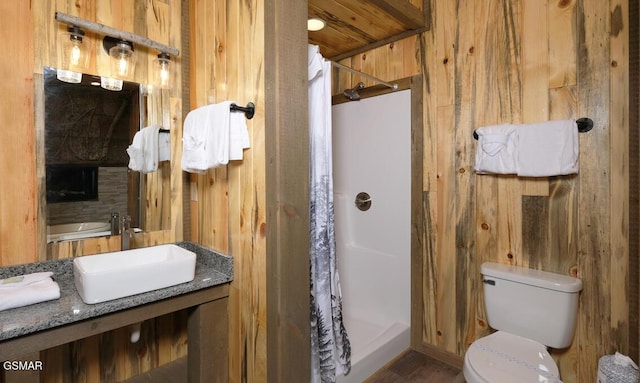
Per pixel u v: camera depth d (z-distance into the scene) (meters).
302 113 1.36
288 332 1.34
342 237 2.68
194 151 1.53
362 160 2.57
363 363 1.91
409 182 2.29
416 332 2.23
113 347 1.71
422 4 2.11
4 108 1.36
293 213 1.34
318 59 1.60
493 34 1.85
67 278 1.51
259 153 1.41
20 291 1.21
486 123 1.88
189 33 1.89
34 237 1.45
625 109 1.46
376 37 2.28
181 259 1.45
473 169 1.95
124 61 1.68
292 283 1.34
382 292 2.47
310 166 1.65
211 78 1.72
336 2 1.82
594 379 1.55
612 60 1.49
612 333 1.51
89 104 1.59
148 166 1.79
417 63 2.18
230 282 1.62
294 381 1.37
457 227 2.03
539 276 1.63
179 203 1.90
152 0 1.77
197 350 1.56
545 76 1.68
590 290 1.56
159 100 1.81
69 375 1.57
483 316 1.93
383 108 2.41
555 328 1.55
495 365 1.38
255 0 1.41
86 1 1.56
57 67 1.49
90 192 1.61
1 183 1.37
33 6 1.42
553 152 1.57
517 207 1.79
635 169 1.43
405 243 2.33
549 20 1.67
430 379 1.94
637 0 1.42
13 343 1.06
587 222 1.57
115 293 1.27
